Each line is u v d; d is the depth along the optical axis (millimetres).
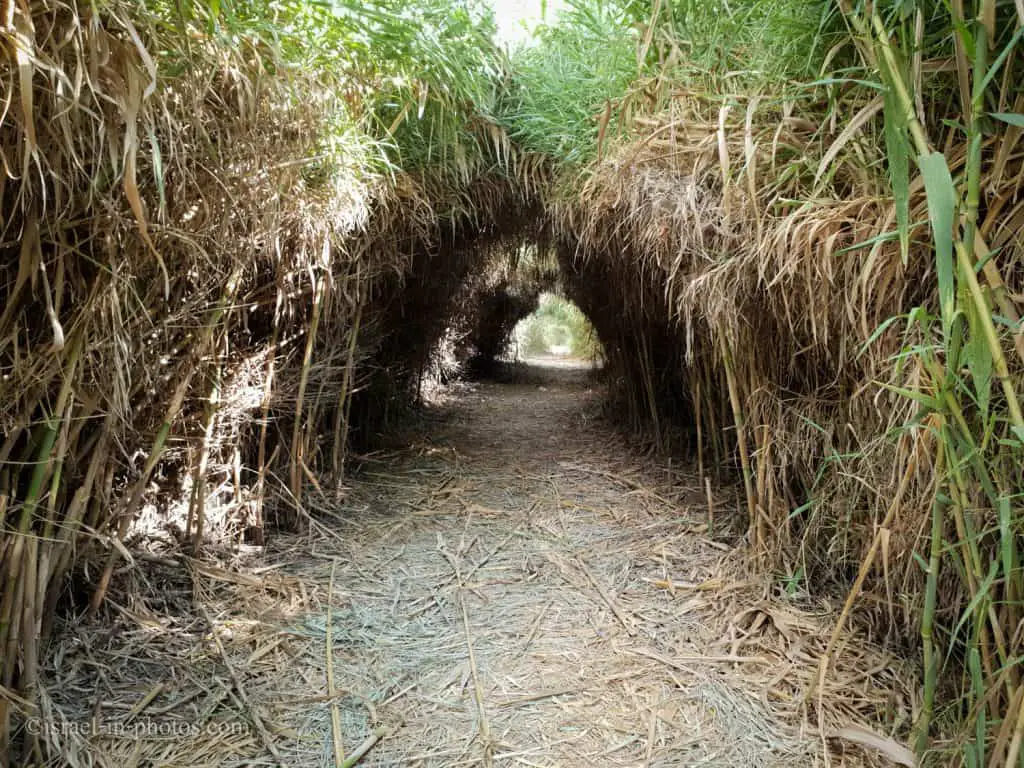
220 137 1248
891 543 1429
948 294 786
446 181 2820
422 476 3303
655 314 3139
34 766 1112
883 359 1282
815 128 1322
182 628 1654
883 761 1215
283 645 1633
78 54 831
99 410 1287
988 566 1135
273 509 2467
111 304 1124
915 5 911
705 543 2344
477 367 7723
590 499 2957
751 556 2033
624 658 1608
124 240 1130
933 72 1023
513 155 2898
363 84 1895
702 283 1688
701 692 1457
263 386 2191
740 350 1924
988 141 968
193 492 2000
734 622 1754
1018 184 935
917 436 1141
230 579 1951
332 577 2055
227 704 1380
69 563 1438
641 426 4137
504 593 1996
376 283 2822
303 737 1287
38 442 1124
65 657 1445
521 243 4191
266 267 2053
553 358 11703
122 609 1643
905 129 885
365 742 1271
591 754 1259
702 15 1705
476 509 2797
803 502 1969
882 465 1452
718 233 1599
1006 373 817
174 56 1088
